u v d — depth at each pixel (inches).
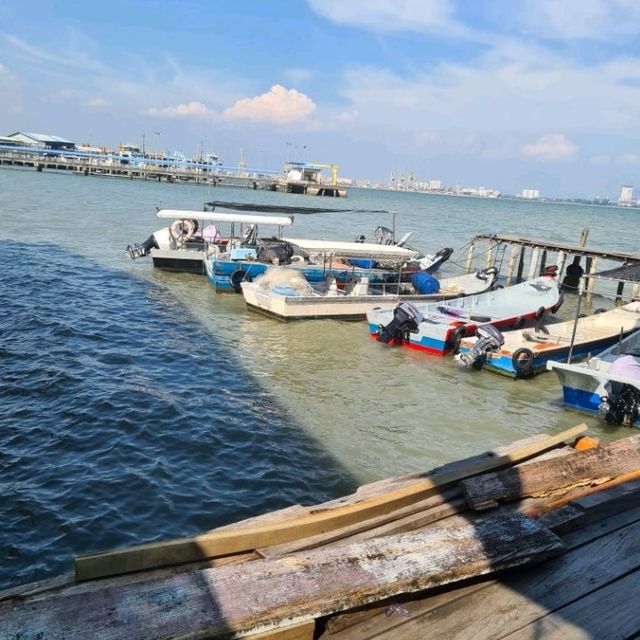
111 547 290.2
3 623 116.5
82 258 1074.1
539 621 139.6
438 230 2377.0
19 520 303.0
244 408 466.0
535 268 1143.0
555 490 200.8
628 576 158.7
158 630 117.6
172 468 365.4
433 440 436.5
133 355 568.1
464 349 619.8
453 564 148.1
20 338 582.6
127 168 4429.1
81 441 388.2
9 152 4643.2
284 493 349.1
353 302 786.8
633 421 477.7
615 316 751.7
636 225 4033.0
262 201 3309.5
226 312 787.4
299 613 127.0
